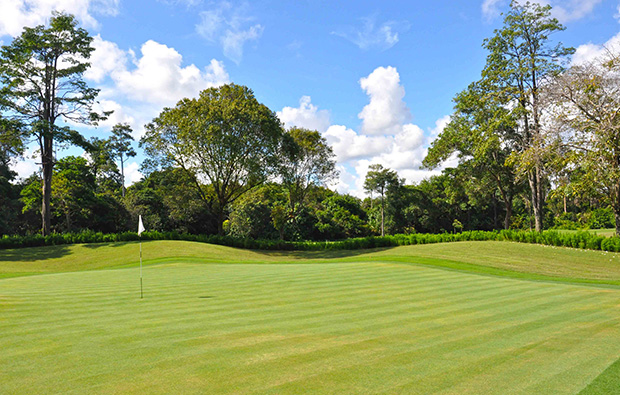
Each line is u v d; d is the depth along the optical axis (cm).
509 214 3628
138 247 2727
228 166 3136
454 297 799
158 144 3080
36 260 2502
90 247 2784
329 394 308
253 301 755
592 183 1952
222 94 3111
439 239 2962
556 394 304
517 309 675
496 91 2672
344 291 878
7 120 2767
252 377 347
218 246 2997
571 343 453
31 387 329
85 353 421
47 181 2972
